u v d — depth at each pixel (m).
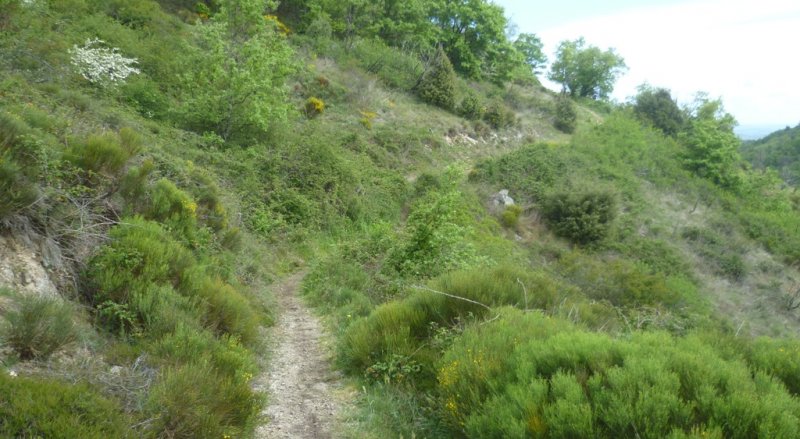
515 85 55.34
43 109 8.55
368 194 18.84
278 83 16.72
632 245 23.56
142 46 17.12
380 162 23.22
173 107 15.21
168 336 4.30
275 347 6.40
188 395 3.33
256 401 3.94
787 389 3.92
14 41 12.12
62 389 2.83
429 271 9.27
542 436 3.12
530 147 31.75
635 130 37.66
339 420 4.25
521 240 22.19
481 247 16.42
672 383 3.32
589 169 31.00
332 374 5.43
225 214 10.19
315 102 23.88
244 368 4.64
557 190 25.92
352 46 34.81
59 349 3.56
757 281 24.08
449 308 6.05
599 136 36.56
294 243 13.39
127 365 3.90
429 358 5.01
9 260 4.13
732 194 36.25
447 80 36.28
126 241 5.46
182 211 7.85
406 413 4.29
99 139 6.48
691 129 46.12
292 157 16.38
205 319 5.42
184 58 16.23
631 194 29.92
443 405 4.06
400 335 5.42
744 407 3.05
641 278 15.95
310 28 32.44
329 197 16.39
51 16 15.20
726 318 17.12
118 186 6.63
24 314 3.43
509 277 7.21
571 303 6.95
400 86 35.38
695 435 2.82
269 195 14.42
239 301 6.23
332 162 17.56
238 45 16.62
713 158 37.16
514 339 4.52
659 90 50.47
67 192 5.37
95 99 12.32
